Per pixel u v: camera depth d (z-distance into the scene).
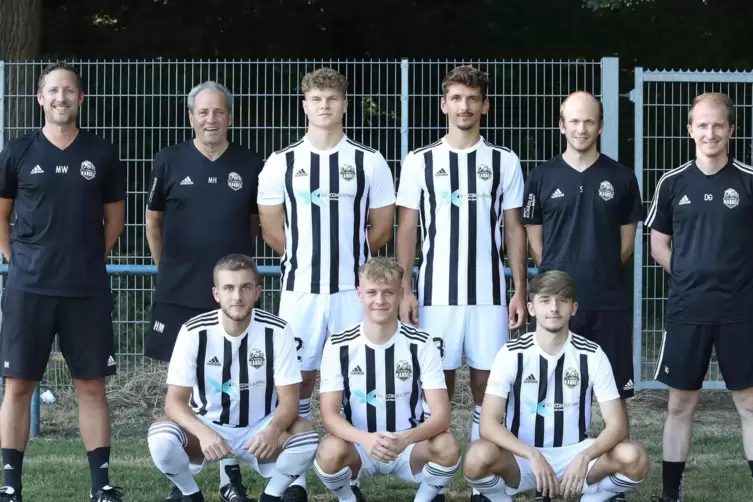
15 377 4.54
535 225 4.95
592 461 4.45
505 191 5.01
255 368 4.56
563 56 12.84
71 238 4.59
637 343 7.18
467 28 12.83
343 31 12.90
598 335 4.80
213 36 12.76
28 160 4.56
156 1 12.51
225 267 4.39
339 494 4.55
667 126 7.78
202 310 4.96
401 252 5.01
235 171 4.99
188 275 4.97
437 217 4.94
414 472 4.54
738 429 6.49
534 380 4.49
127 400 7.04
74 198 4.58
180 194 4.96
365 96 7.10
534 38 12.81
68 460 5.52
